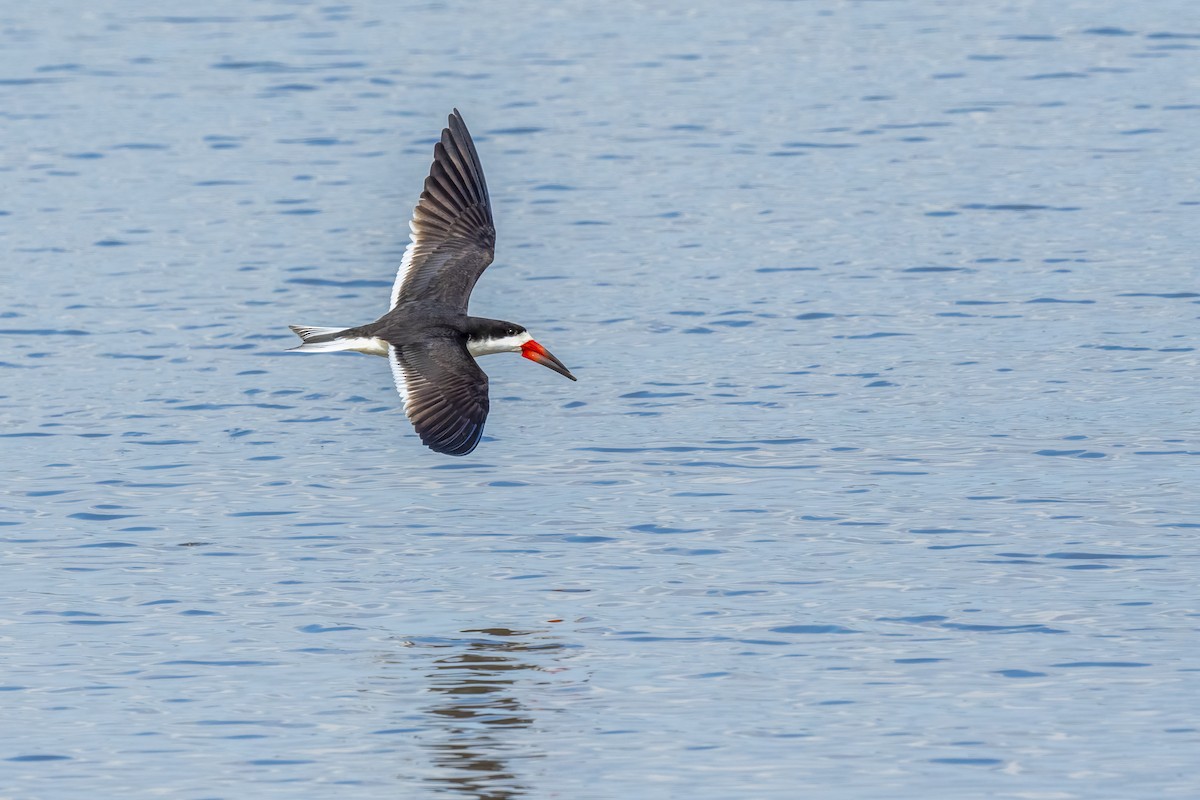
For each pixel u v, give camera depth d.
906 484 16.72
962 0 42.47
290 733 12.03
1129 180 27.81
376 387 20.12
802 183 28.20
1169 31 38.31
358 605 14.16
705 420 18.70
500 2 43.47
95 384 20.11
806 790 11.20
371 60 37.41
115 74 36.31
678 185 28.19
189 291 23.55
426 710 12.33
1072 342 20.89
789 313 22.25
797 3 42.56
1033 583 14.40
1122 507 16.02
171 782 11.38
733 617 13.86
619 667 12.98
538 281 23.69
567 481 17.05
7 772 11.51
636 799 11.09
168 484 17.06
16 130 31.94
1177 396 19.03
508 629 13.67
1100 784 11.23
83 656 13.26
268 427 18.77
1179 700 12.31
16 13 42.66
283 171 29.42
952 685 12.64
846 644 13.33
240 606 14.17
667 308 22.52
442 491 16.83
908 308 22.33
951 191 27.53
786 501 16.38
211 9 43.22
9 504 16.50
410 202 27.72
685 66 36.38
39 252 25.22
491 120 32.31
